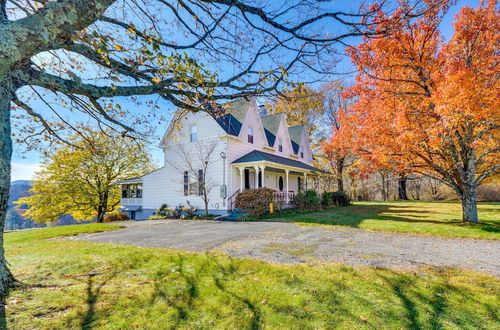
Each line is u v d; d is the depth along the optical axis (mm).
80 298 3271
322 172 22328
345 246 6262
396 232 8172
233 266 4523
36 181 20531
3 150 2957
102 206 21672
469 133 8664
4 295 3223
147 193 19219
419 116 9086
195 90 4926
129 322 2682
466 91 6965
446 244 6332
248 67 4805
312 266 4477
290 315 2793
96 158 19797
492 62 8281
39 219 22469
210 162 16281
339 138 13148
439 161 10359
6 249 6754
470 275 3934
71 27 2861
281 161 17891
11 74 2922
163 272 4332
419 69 9453
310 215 13555
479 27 8312
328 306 2975
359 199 31141
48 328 2533
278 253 5613
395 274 3967
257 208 13930
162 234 9172
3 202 3037
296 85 4801
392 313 2816
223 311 2906
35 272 4410
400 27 4051
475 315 2762
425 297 3168
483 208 15328
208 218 14375
